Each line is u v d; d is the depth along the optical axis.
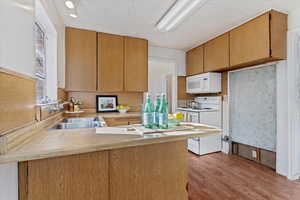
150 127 1.20
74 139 0.87
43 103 1.41
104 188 0.94
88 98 2.95
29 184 0.80
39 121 1.18
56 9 2.01
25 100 0.87
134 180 1.02
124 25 2.51
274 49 2.09
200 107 3.86
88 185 0.90
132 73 2.97
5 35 0.66
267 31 2.08
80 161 0.88
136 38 3.01
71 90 2.54
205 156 3.06
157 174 1.10
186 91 3.93
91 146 0.77
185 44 3.42
